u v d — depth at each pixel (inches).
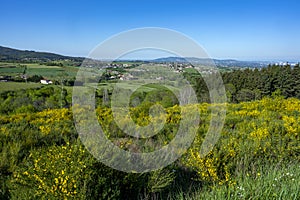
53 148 140.9
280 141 241.0
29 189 130.1
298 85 1248.2
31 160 175.6
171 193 149.7
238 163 189.8
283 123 326.3
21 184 133.0
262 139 247.4
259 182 130.2
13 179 146.3
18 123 357.7
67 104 665.0
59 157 129.3
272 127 299.4
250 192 121.7
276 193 117.0
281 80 1243.8
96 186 128.6
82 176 126.1
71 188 121.5
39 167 128.6
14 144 210.4
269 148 224.8
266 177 141.9
